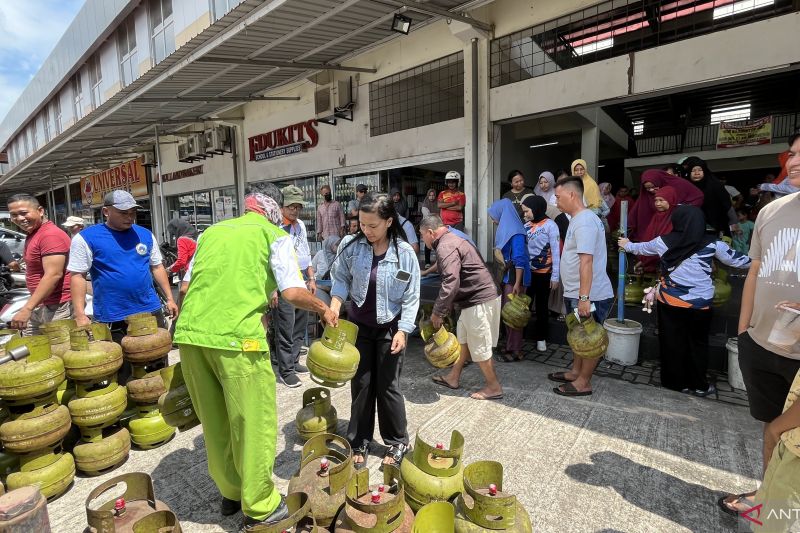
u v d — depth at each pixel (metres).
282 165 9.52
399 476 2.26
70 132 9.20
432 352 3.54
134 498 2.20
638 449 2.90
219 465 2.26
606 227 5.62
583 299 3.56
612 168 15.40
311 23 5.11
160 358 3.17
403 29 5.21
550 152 11.73
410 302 2.73
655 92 4.61
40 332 3.57
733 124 11.64
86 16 11.05
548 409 3.51
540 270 4.81
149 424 3.07
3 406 2.63
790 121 11.34
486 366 3.64
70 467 2.63
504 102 5.73
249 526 2.14
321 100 8.11
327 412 3.14
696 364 3.65
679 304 3.57
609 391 3.80
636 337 4.34
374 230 2.56
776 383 2.06
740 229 5.95
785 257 1.93
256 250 2.12
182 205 13.62
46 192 25.34
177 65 5.83
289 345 4.16
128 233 3.47
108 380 2.92
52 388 2.55
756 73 4.03
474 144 6.03
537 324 4.92
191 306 2.10
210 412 2.19
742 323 2.24
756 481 2.54
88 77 12.31
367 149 7.64
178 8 7.79
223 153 10.95
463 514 1.94
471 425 3.28
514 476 2.65
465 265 3.51
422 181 8.17
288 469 2.83
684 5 4.37
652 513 2.31
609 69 4.84
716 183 4.94
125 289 3.42
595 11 4.90
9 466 2.58
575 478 2.62
